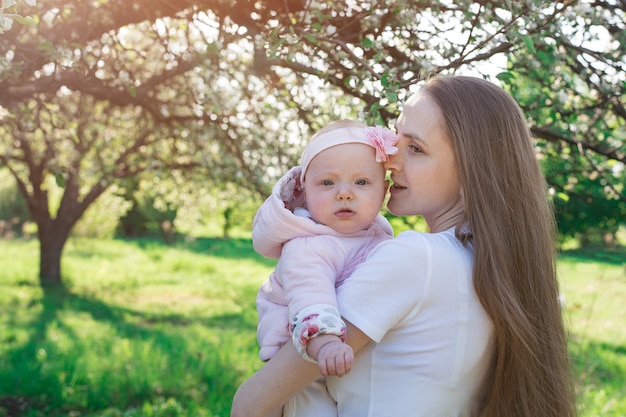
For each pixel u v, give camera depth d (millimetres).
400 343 1581
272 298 1756
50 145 5770
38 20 3188
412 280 1556
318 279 1595
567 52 3133
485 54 2592
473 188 1636
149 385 6707
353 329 1551
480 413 1684
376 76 2512
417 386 1569
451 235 1653
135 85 4000
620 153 3658
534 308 1649
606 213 4375
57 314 10828
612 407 5523
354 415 1615
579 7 2666
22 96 3480
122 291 13602
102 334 9195
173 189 9734
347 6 2965
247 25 3041
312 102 3709
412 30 2855
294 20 2854
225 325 10492
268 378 1584
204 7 3148
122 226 25125
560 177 3652
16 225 24172
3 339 8680
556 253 1794
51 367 7176
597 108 3332
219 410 6066
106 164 8062
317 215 1723
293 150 4898
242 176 5992
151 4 3289
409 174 1701
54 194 15883
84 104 6031
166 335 9281
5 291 12789
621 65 2939
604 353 7844
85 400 6312
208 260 19250
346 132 1729
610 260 5574
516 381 1628
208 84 3938
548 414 1645
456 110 1665
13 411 6074
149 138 7812
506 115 1697
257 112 4906
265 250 1782
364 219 1709
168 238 22344
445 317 1568
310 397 1676
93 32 3361
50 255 13773
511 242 1639
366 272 1579
